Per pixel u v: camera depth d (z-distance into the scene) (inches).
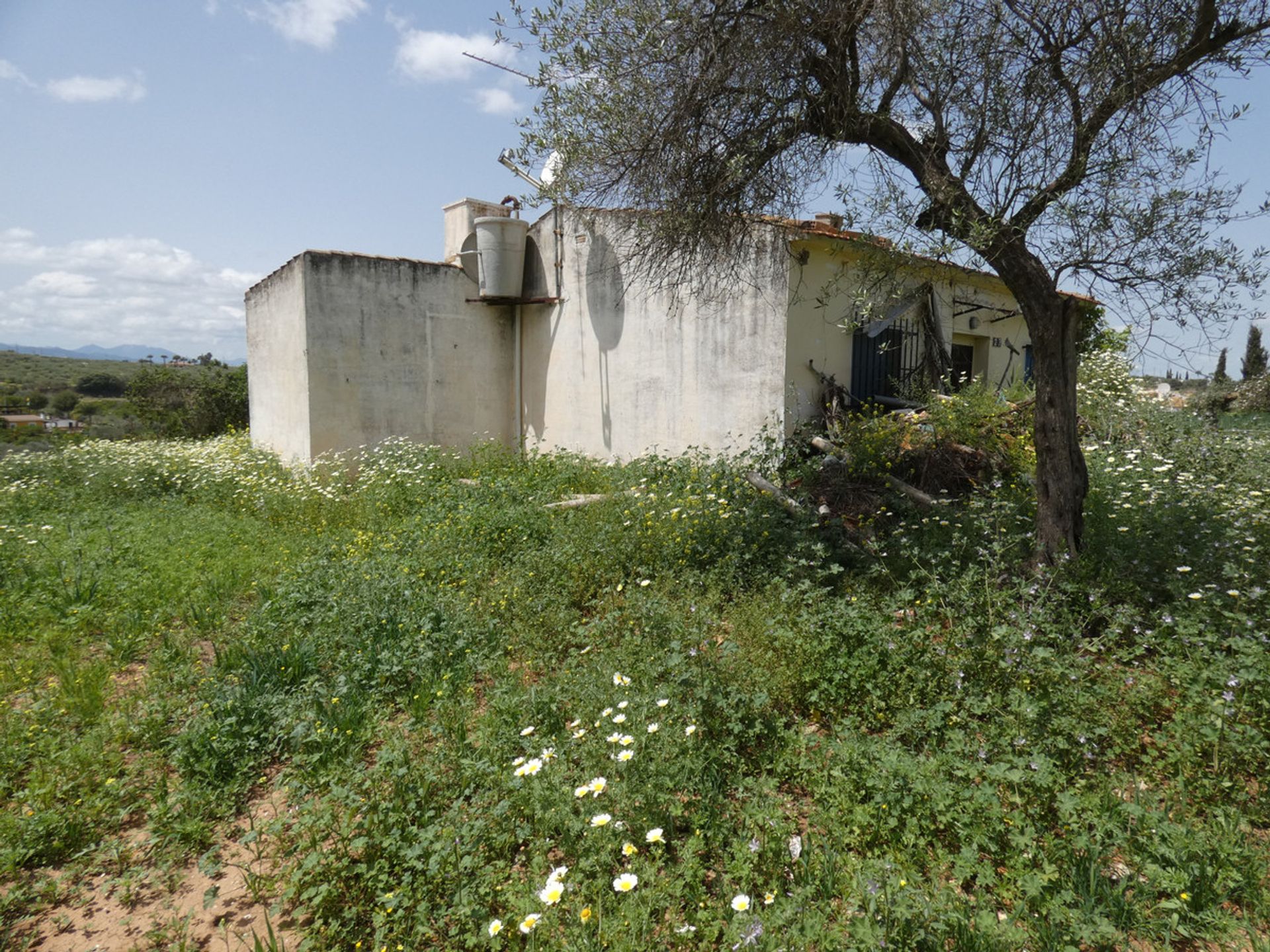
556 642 194.9
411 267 477.1
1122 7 175.5
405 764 133.3
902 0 192.9
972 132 202.5
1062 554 198.7
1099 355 421.1
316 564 255.1
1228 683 133.2
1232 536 197.2
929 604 174.7
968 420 331.9
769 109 220.2
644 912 98.3
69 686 175.6
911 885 101.9
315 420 445.1
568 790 122.8
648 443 418.6
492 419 519.8
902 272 232.5
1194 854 103.2
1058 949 90.6
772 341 350.9
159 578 255.1
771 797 123.3
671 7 211.5
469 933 100.8
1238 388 622.8
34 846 125.6
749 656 166.4
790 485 311.9
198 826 128.9
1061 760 126.6
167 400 864.3
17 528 316.2
